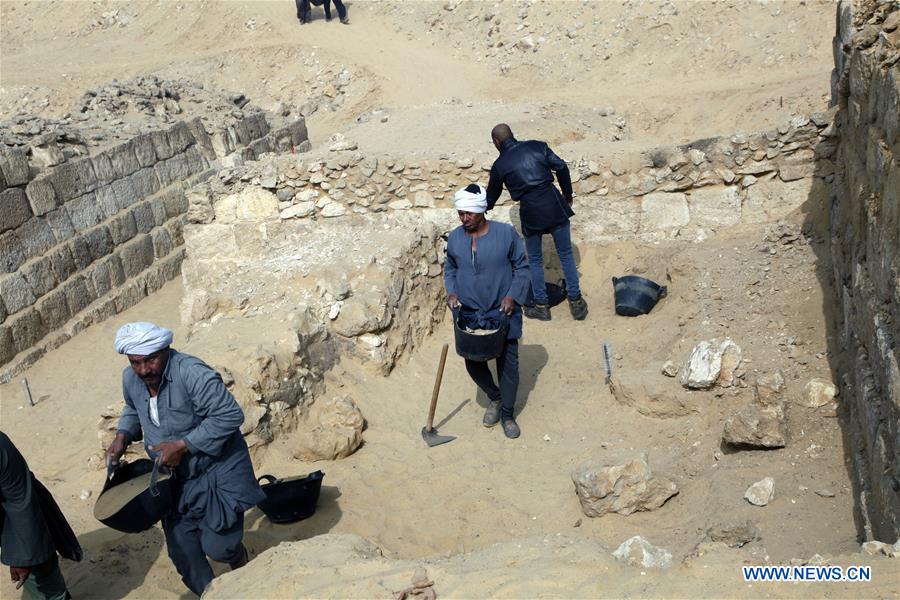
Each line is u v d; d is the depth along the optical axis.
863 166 5.39
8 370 8.98
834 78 8.34
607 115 13.31
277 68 23.08
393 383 7.03
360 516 5.34
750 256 7.43
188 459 4.16
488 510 5.30
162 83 14.77
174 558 4.35
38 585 4.46
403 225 8.62
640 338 7.11
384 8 25.02
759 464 5.16
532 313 7.77
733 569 3.46
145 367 3.98
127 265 11.34
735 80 17.47
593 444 5.89
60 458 6.93
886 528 3.73
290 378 6.35
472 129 11.26
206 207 8.89
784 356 5.98
